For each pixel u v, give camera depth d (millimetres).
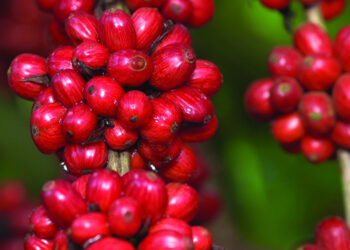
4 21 750
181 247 474
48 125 498
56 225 491
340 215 717
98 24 503
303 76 584
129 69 492
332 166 715
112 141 496
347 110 573
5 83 772
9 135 767
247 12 707
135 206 474
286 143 601
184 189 494
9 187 731
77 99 498
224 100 710
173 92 505
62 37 532
